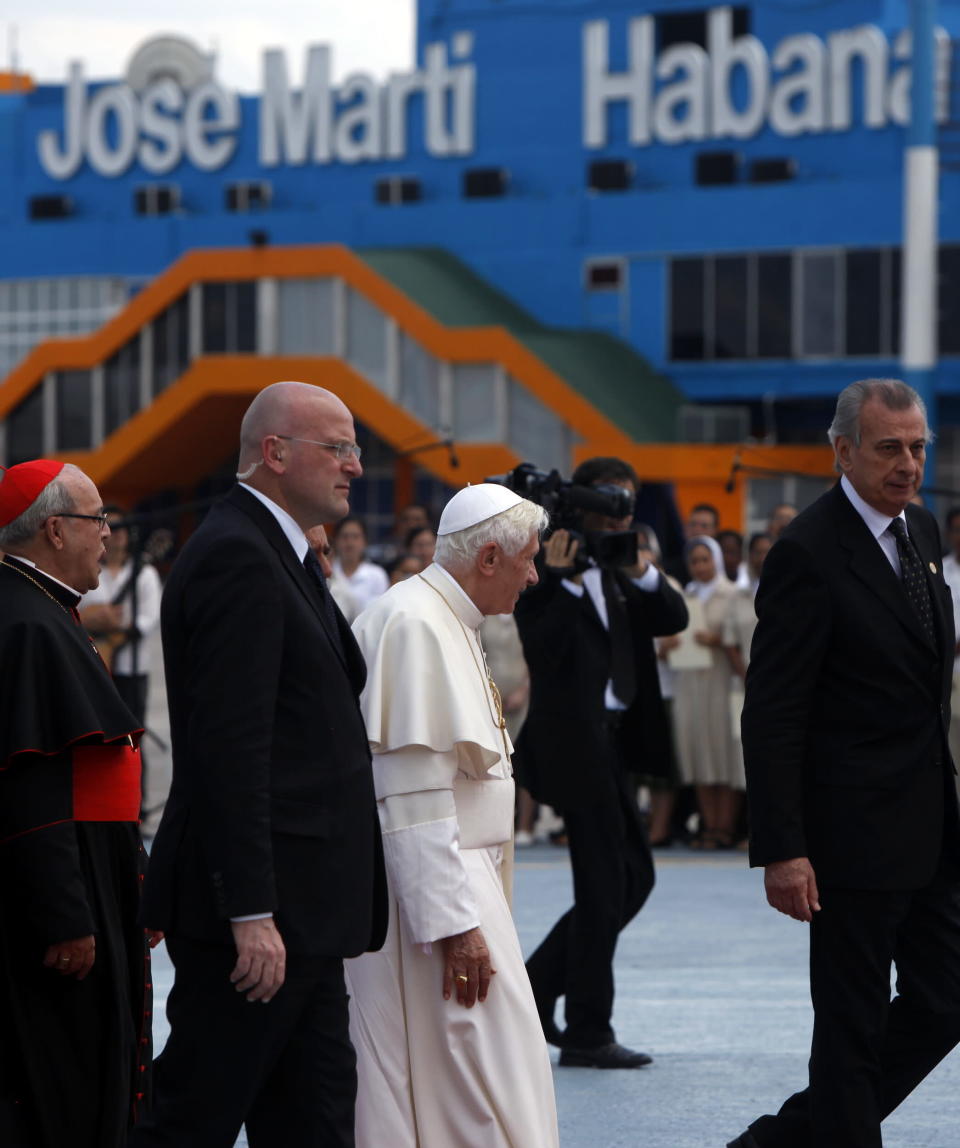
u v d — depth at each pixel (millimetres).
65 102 95062
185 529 84688
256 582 9227
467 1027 10531
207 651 9156
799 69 85062
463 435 75938
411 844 10508
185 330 80062
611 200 87125
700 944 21016
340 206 91562
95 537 11156
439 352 75625
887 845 10664
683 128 86812
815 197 83938
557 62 89438
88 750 10797
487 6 90688
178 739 9445
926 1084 15008
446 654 10766
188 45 95000
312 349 78000
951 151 80000
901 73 82625
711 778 29000
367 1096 10531
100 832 10805
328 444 9633
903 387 10812
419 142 90875
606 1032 15398
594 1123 13641
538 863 27734
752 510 74000
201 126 93375
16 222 96188
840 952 10750
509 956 10812
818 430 86188
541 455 75312
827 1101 10695
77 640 10852
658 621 15781
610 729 15562
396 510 85125
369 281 76812
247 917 8992
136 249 93188
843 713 10766
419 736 10523
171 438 80500
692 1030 16703
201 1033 9312
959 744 27031
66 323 94250
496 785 11047
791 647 10727
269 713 9141
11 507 11016
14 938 10484
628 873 15781
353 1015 10625
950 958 10992
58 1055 10539
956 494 27797
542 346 78875
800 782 10766
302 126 91875
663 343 86062
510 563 11070
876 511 10875
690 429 78188
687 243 85938
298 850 9281
